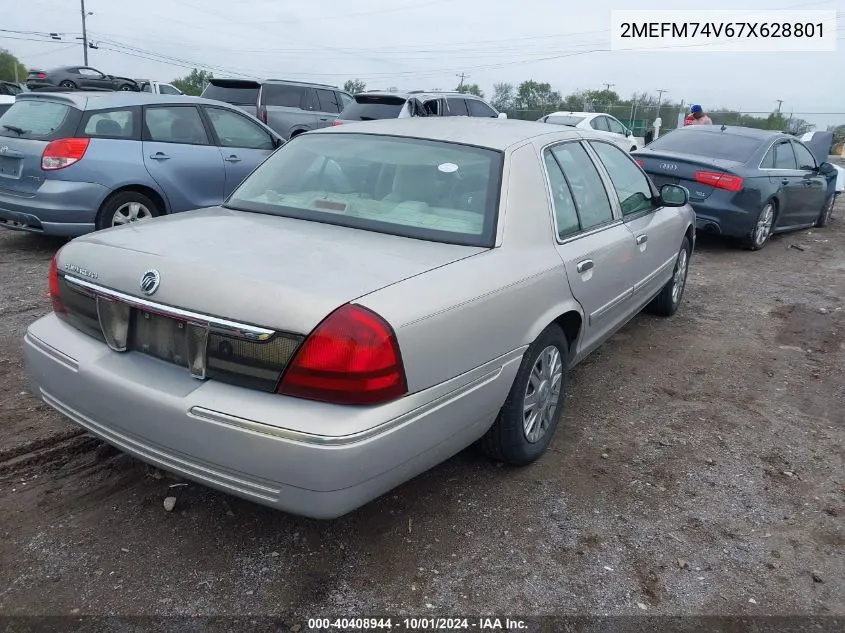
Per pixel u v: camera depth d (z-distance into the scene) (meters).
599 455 3.68
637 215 4.64
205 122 7.69
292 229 3.09
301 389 2.31
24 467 3.28
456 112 15.15
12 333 4.87
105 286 2.68
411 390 2.46
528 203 3.31
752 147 9.22
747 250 9.37
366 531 2.95
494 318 2.84
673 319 6.13
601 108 34.16
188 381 2.47
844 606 2.66
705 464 3.65
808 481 3.54
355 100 14.03
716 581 2.76
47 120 6.80
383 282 2.51
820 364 5.20
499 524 3.04
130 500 3.08
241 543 2.84
